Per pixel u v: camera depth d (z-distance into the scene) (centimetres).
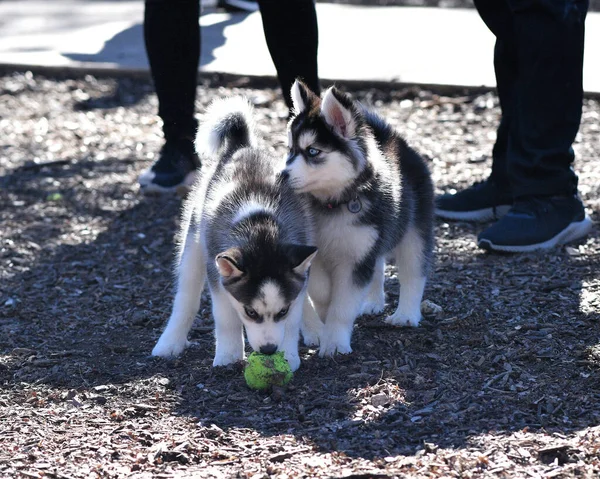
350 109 437
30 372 436
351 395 396
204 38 1088
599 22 1094
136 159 791
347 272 444
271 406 389
